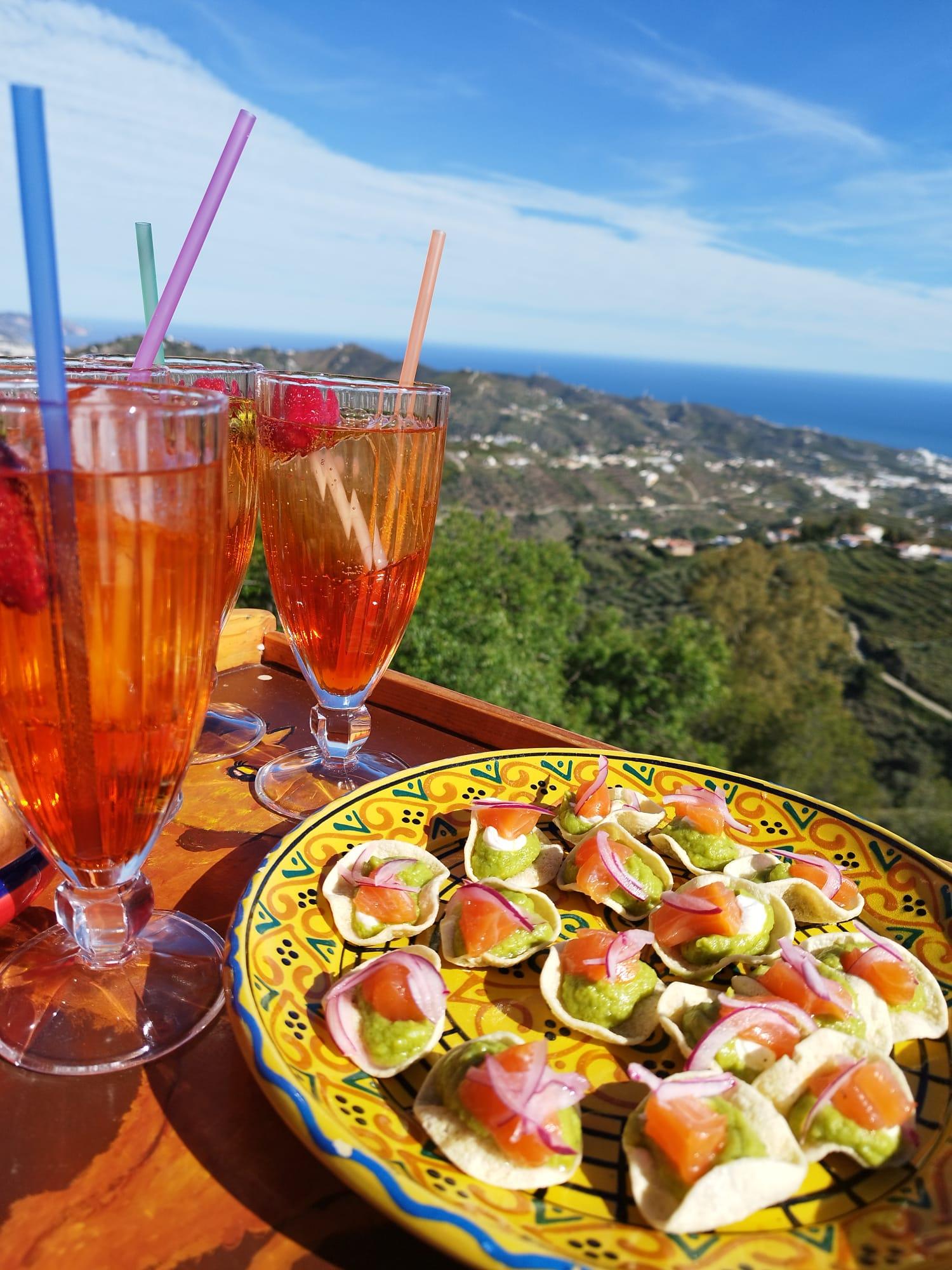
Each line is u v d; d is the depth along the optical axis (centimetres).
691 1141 27
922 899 39
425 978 32
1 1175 25
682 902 39
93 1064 29
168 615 27
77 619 26
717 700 1119
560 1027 34
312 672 47
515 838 42
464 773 46
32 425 24
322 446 39
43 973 32
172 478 26
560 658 1011
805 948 38
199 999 32
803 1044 31
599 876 41
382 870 38
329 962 35
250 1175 26
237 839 43
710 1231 25
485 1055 30
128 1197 25
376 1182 23
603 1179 27
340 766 49
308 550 42
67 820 29
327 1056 30
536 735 53
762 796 46
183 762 31
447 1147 27
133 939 34
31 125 23
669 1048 33
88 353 46
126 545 25
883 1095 29
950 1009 35
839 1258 24
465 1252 21
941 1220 25
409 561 43
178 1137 27
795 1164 27
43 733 27
